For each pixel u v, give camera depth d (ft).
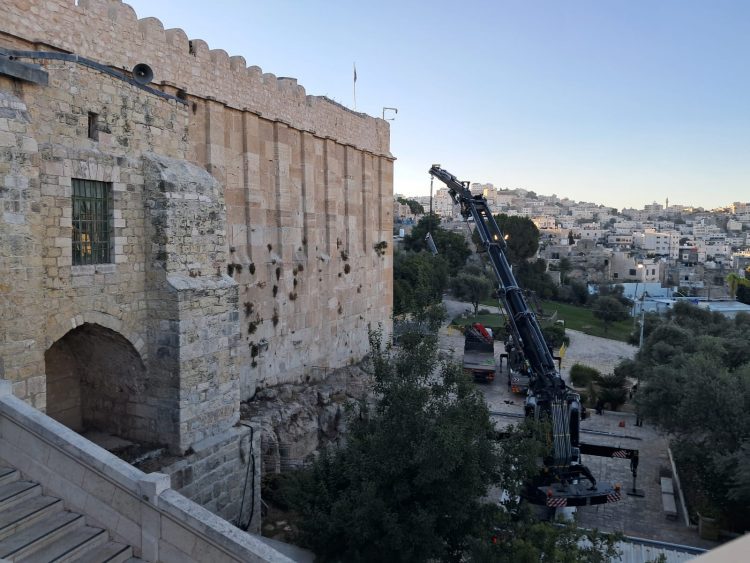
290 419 74.90
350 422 56.54
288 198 84.48
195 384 52.95
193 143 66.74
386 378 51.88
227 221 73.26
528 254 330.75
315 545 49.34
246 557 31.19
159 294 51.85
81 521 34.65
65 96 45.96
